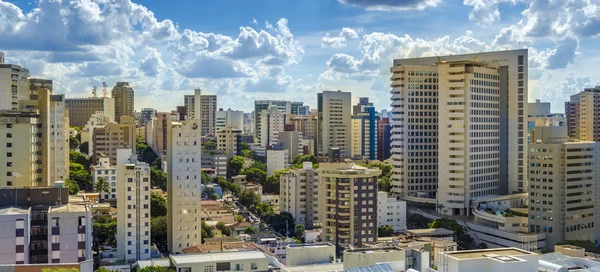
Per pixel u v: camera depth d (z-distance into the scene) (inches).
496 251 5944.9
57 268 6382.9
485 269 5541.3
